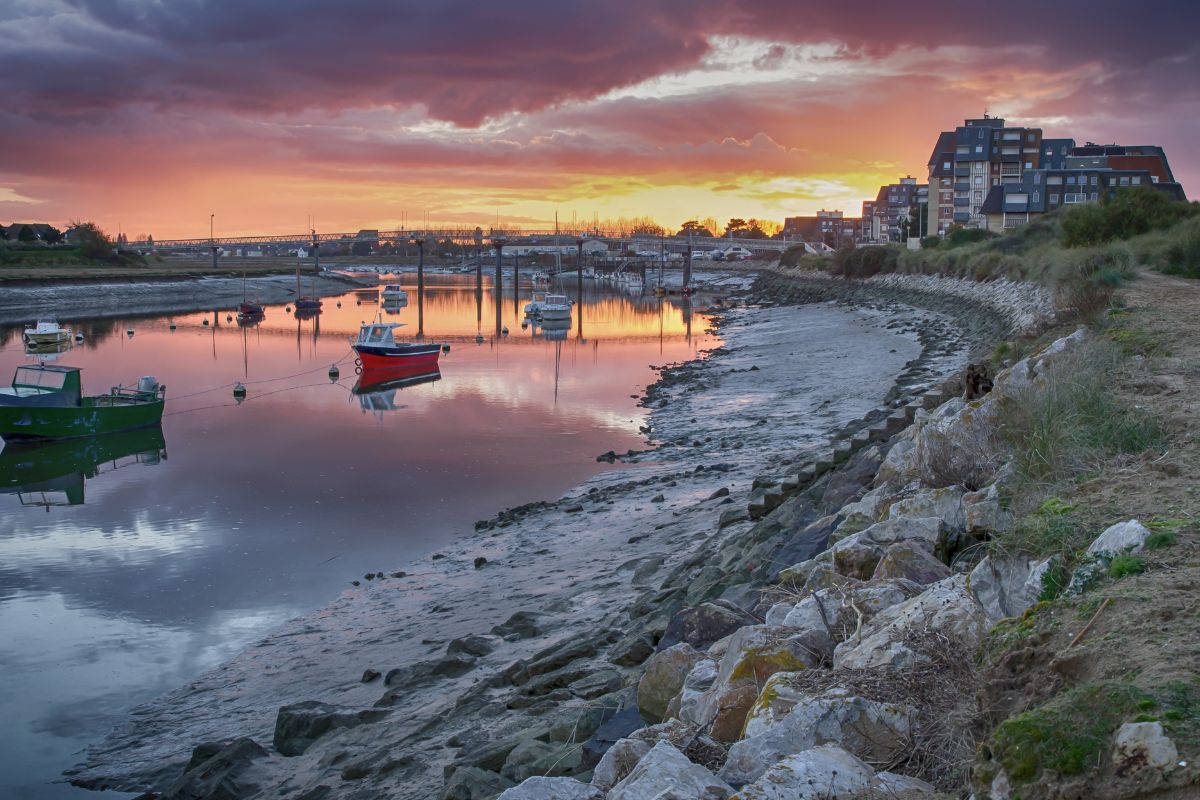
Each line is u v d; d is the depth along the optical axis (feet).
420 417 128.88
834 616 21.48
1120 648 13.55
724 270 618.03
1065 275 119.85
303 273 599.16
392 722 37.11
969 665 16.37
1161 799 10.47
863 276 340.80
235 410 140.05
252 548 73.05
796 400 120.37
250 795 33.99
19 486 97.25
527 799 16.65
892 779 14.15
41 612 60.70
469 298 457.27
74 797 38.22
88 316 333.01
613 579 53.06
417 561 67.26
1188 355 44.52
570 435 111.86
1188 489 22.66
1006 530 23.36
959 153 434.71
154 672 51.16
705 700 19.45
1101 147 416.67
